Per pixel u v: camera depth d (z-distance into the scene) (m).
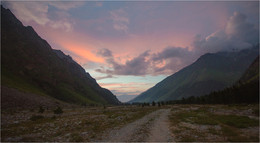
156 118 34.31
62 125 23.33
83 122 26.33
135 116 38.84
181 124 23.61
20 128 20.72
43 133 17.59
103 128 20.64
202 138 14.06
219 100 110.69
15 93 103.44
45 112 60.38
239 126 18.84
